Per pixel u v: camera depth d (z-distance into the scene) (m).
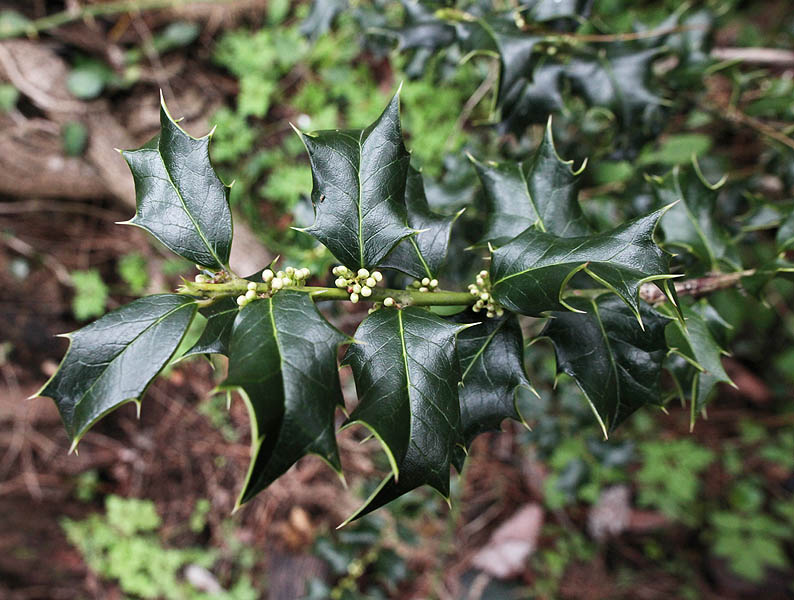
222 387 0.84
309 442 0.90
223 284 1.13
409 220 1.37
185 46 4.08
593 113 2.82
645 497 4.07
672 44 2.43
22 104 3.65
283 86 4.11
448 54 2.67
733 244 1.71
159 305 1.10
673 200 1.75
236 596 3.83
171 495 4.08
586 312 1.38
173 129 1.17
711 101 2.75
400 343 1.10
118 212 4.13
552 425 3.14
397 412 1.02
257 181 4.02
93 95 3.75
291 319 1.00
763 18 4.13
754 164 3.57
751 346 4.49
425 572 4.00
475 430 1.31
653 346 1.33
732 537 4.12
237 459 4.11
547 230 1.46
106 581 3.94
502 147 2.93
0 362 3.91
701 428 4.45
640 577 4.18
